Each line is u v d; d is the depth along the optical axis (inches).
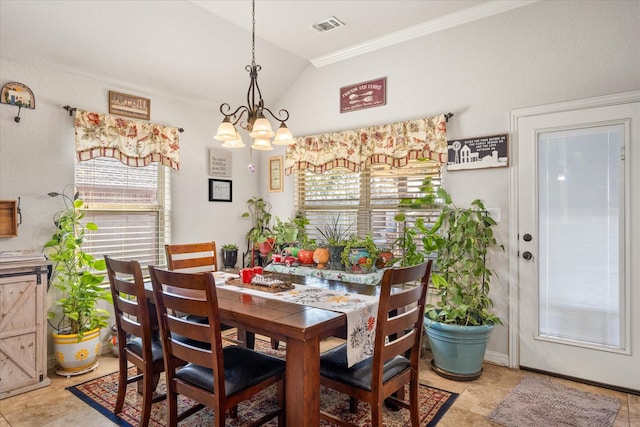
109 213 129.9
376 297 82.3
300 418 64.0
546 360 109.7
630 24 97.8
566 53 106.3
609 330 101.3
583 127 104.0
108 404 92.5
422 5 116.7
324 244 137.9
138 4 109.7
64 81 116.3
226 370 70.2
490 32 118.2
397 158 133.2
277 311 70.9
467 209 118.5
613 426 82.8
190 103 149.5
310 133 160.2
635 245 97.5
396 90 136.9
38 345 100.1
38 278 100.2
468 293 113.3
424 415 87.4
